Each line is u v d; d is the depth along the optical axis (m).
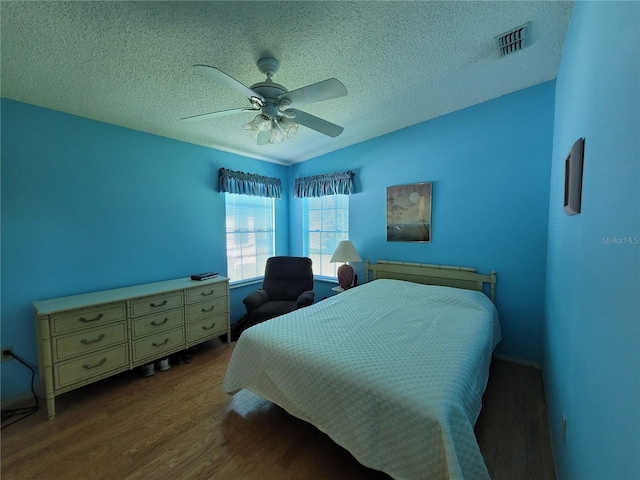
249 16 1.41
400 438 1.16
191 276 2.96
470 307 2.32
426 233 3.10
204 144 3.21
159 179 2.87
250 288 3.89
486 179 2.73
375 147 3.46
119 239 2.58
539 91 2.42
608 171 0.84
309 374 1.51
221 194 3.47
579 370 1.11
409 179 3.21
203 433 1.74
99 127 2.43
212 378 2.39
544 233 2.47
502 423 1.81
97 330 2.10
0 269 1.98
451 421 1.09
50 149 2.17
